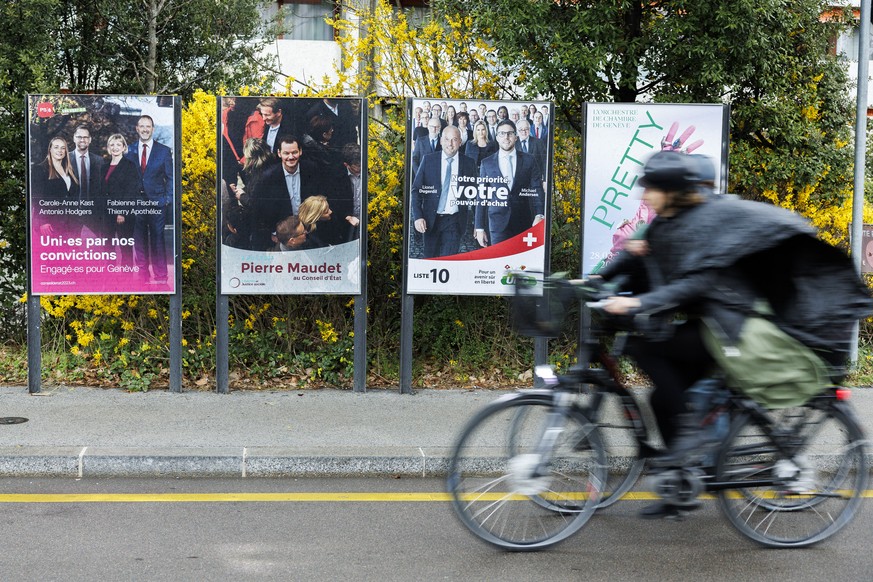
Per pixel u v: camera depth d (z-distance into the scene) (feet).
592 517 16.28
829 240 31.96
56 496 17.42
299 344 28.35
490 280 25.49
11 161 32.04
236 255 25.00
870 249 28.25
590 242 25.34
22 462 18.66
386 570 13.74
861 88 28.07
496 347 28.76
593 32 30.73
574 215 29.40
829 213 32.35
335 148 25.02
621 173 25.21
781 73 32.40
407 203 25.21
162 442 19.90
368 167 27.04
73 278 24.68
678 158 13.75
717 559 14.32
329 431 21.25
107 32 46.37
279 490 18.10
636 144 25.12
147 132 24.62
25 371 27.04
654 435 14.89
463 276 25.45
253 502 17.26
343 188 25.13
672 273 13.88
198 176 27.37
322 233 25.14
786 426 14.61
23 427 21.01
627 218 25.23
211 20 49.39
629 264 14.92
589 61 30.25
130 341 27.43
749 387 13.73
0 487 17.97
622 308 13.61
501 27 30.94
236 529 15.66
